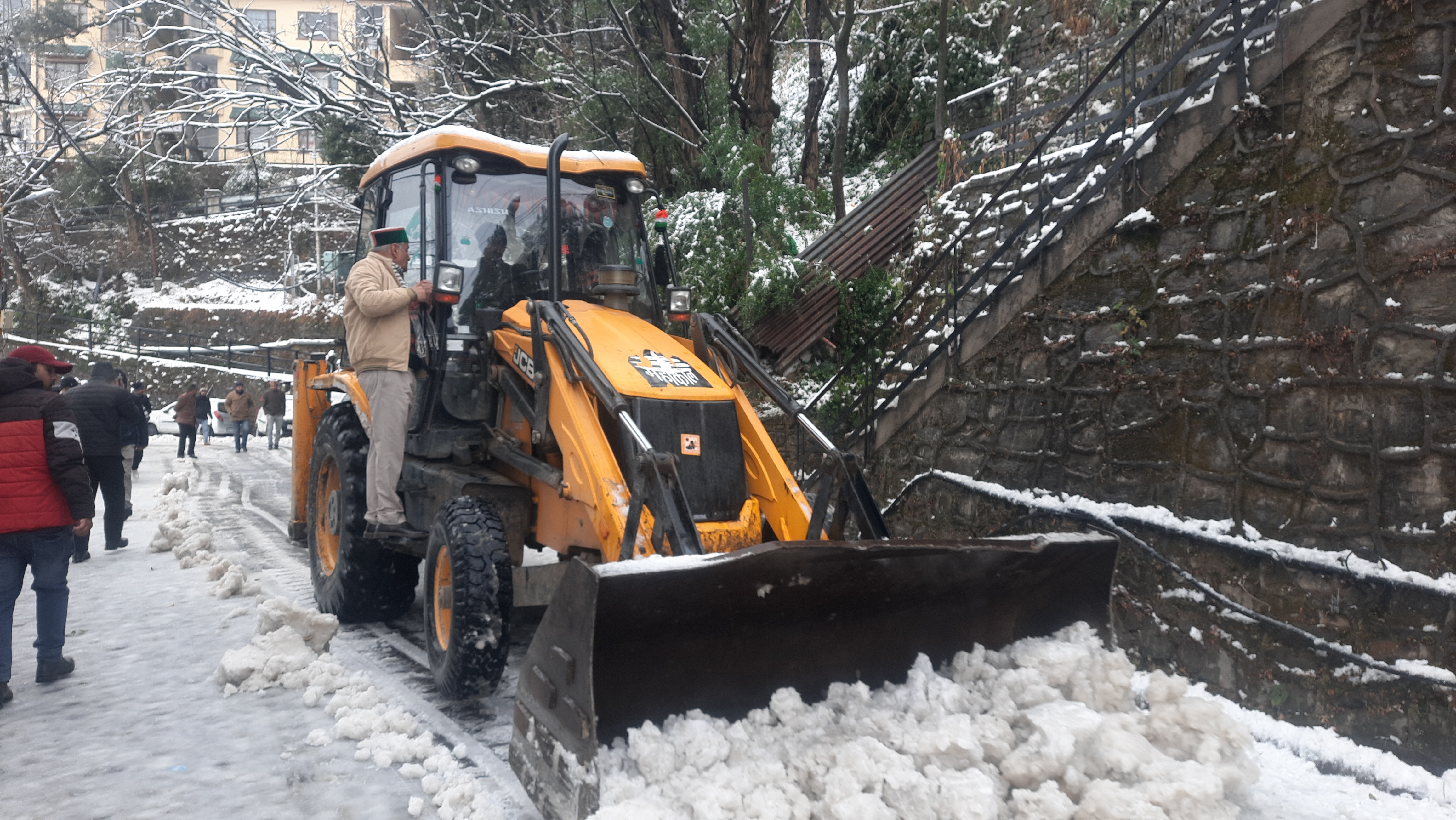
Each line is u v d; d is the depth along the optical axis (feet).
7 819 10.27
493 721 13.16
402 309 15.19
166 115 51.62
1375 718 12.33
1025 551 10.54
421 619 19.16
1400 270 12.65
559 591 9.43
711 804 8.35
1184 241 16.06
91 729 13.00
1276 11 14.89
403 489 16.60
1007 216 22.08
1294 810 10.75
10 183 96.37
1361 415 12.94
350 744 12.46
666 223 17.51
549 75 43.19
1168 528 15.34
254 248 112.98
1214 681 14.56
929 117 39.17
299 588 21.94
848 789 8.66
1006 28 33.30
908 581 10.20
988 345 20.26
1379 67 13.23
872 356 27.86
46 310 119.03
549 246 14.44
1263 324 14.51
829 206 40.68
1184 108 16.22
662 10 39.42
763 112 38.99
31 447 14.65
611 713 9.11
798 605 9.84
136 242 118.62
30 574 24.88
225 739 12.62
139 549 27.43
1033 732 9.64
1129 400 16.71
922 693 10.07
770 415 28.30
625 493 11.66
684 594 9.07
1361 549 12.77
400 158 16.76
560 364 13.10
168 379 103.30
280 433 67.67
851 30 39.14
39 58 87.40
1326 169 13.82
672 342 14.16
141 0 48.44
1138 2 24.06
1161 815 8.50
